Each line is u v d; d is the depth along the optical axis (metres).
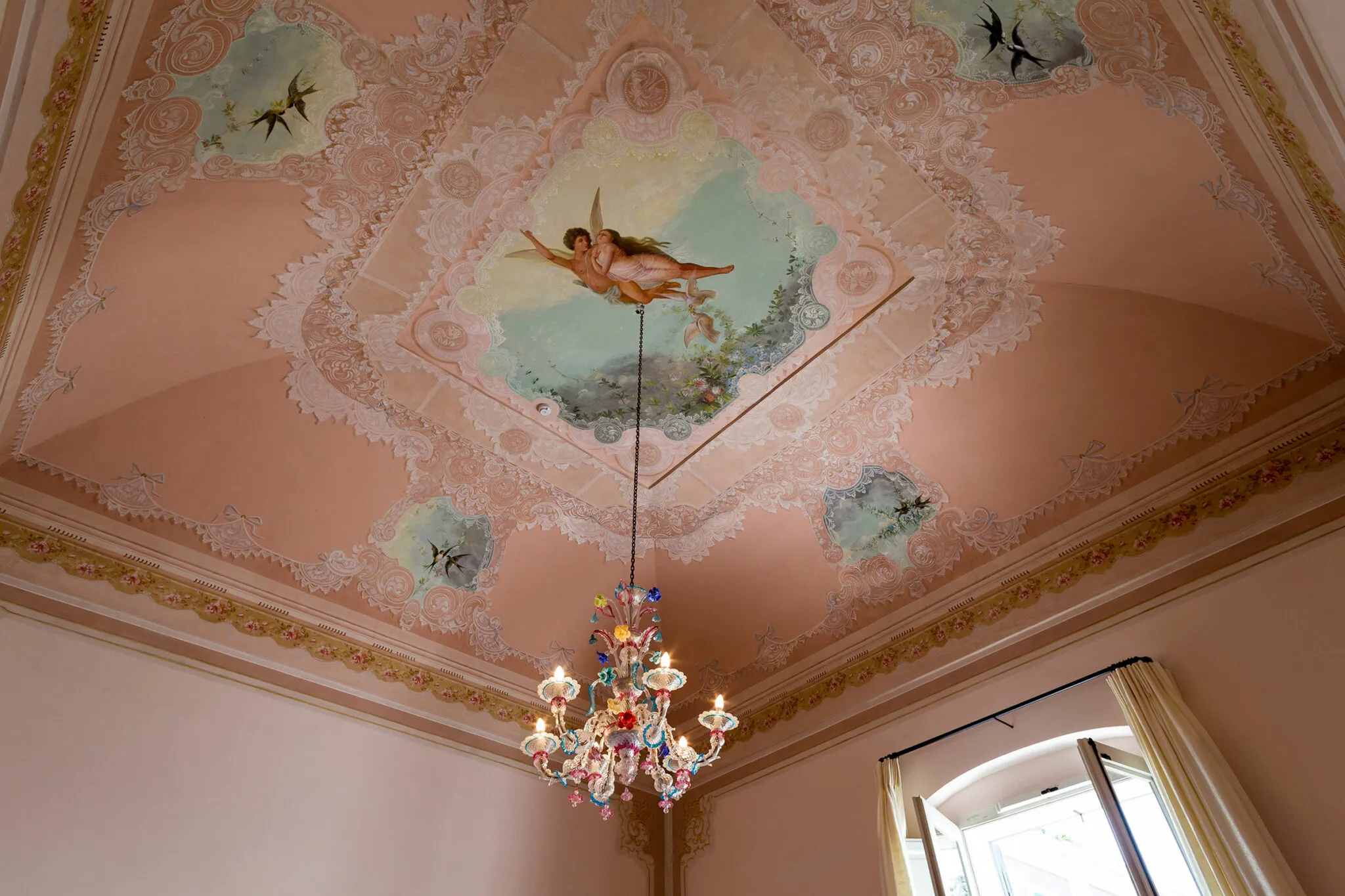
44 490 5.96
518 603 8.04
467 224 5.86
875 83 5.23
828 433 7.26
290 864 5.93
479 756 7.48
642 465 7.65
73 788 5.27
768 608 8.11
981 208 5.82
